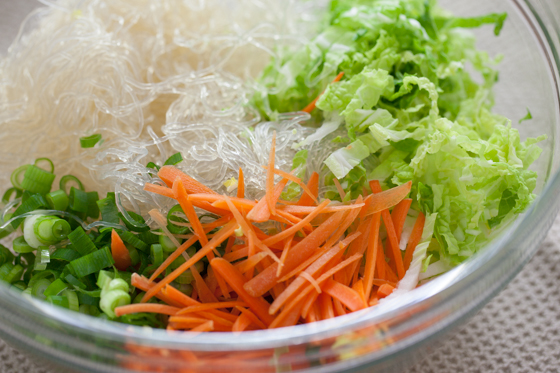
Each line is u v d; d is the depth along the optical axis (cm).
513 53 40
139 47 40
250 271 31
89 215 35
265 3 42
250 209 32
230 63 40
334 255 31
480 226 34
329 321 29
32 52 38
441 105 38
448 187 34
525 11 38
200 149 35
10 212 35
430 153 34
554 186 31
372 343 28
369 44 38
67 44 38
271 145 34
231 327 31
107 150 34
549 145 35
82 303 32
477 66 40
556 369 34
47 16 40
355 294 31
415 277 32
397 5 38
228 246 32
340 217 32
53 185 37
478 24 39
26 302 29
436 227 33
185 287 32
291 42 41
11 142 37
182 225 32
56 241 33
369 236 32
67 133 37
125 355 27
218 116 37
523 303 36
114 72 37
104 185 35
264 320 31
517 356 35
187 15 41
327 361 28
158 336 28
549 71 36
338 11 39
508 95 40
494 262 29
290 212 32
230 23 42
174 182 31
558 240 38
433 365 35
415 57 37
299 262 31
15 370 34
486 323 36
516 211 33
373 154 36
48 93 37
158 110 39
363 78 36
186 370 27
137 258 33
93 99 36
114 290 31
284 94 38
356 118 35
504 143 35
